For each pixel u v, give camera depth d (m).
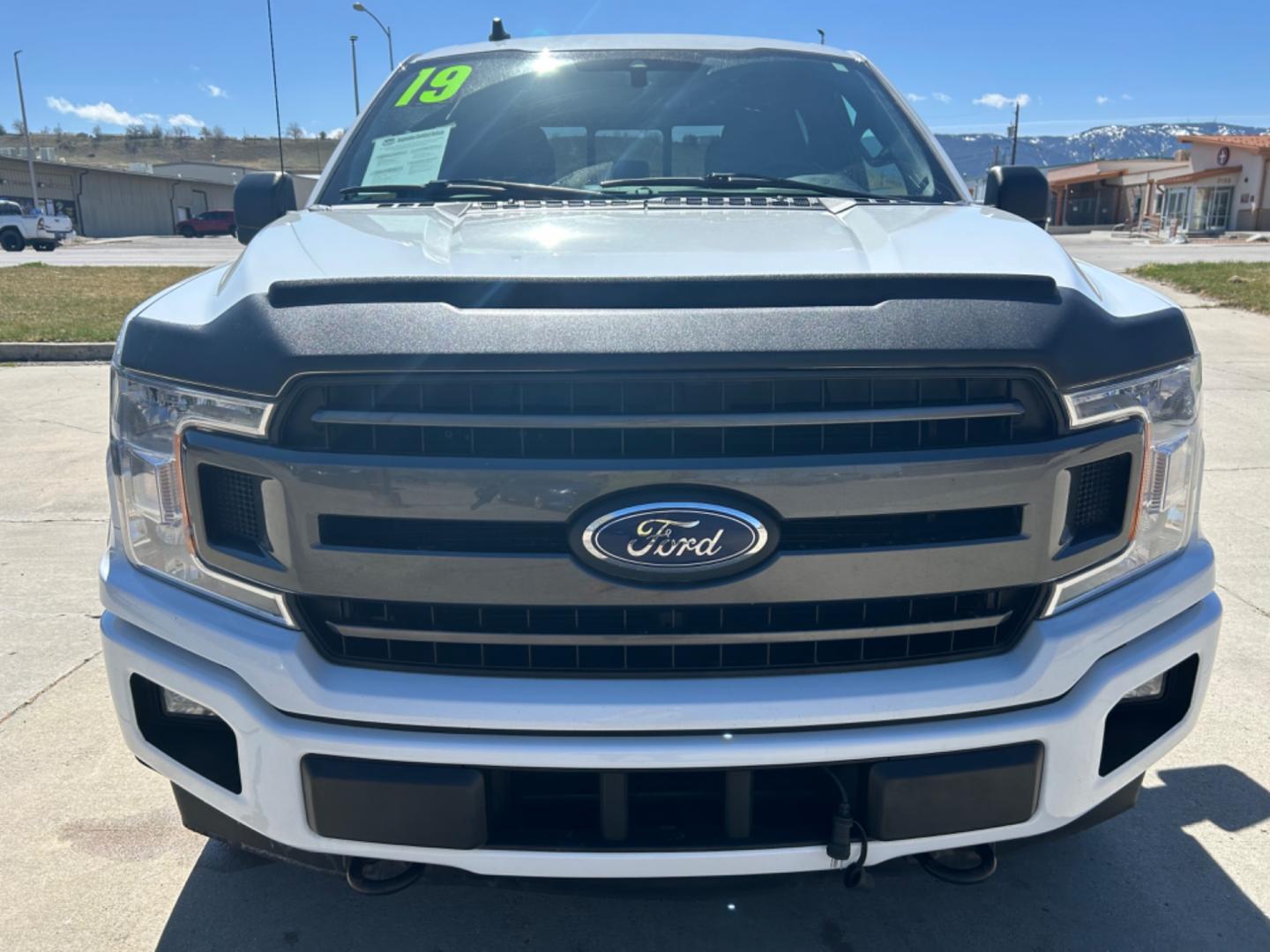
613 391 1.66
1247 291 13.98
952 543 1.72
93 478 6.12
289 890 2.45
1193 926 2.33
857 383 1.68
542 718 1.70
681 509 1.65
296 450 1.69
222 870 2.52
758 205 2.55
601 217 2.36
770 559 1.68
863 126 3.13
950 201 2.85
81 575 4.55
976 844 1.82
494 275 1.83
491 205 2.56
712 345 1.64
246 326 1.75
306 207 2.80
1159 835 2.67
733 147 3.03
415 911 2.38
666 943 2.27
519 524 1.68
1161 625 1.96
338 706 1.73
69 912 2.36
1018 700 1.77
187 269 22.02
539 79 3.23
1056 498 1.75
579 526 1.66
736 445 1.67
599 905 2.40
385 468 1.65
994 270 1.92
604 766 1.70
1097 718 1.84
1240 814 2.75
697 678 1.74
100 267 22.73
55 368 9.70
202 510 1.79
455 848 1.73
